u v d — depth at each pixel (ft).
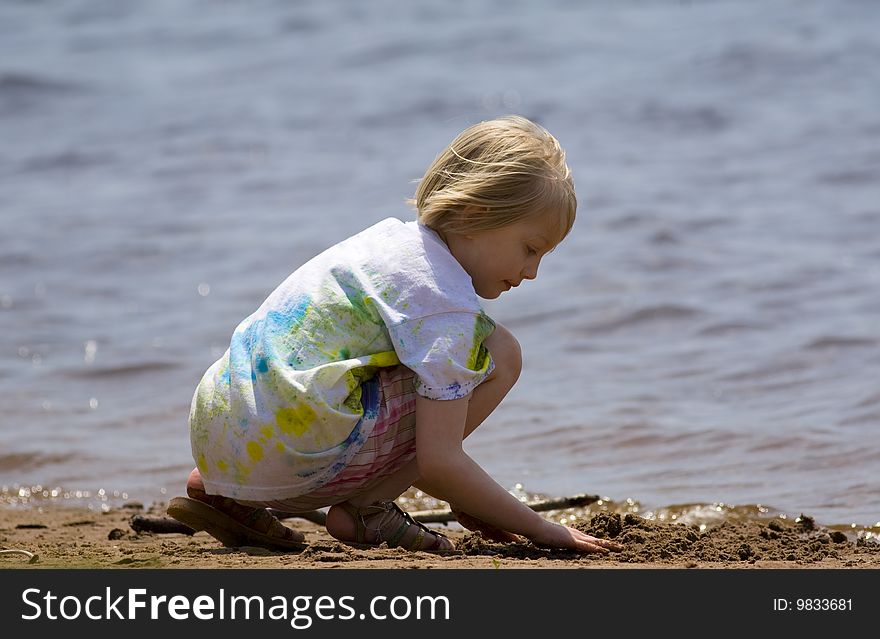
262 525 32.17
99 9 216.13
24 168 120.78
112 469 50.72
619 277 77.77
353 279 29.53
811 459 46.78
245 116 139.74
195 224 97.81
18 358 67.67
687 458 47.96
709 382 58.59
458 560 30.27
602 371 61.41
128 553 33.63
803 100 128.47
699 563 30.94
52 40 189.88
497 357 30.58
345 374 28.53
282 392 28.40
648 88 139.74
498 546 32.58
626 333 68.18
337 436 28.63
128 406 59.57
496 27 182.29
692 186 100.53
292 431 28.48
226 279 82.94
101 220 100.07
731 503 42.14
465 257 30.55
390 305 29.01
